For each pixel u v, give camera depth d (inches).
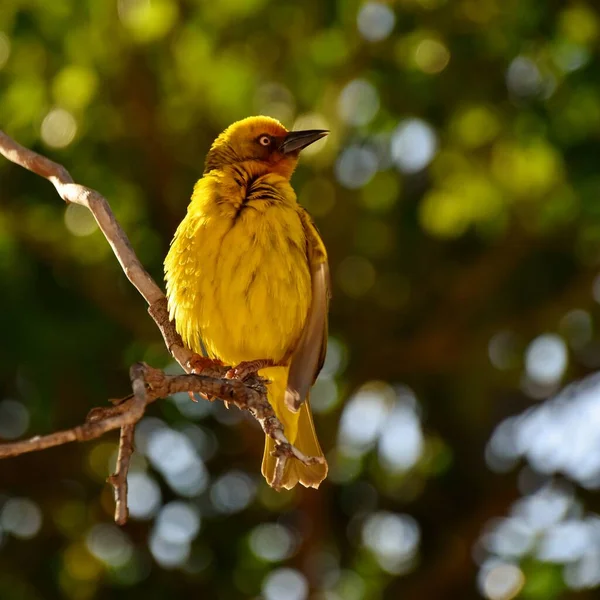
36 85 502.6
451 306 553.3
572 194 511.5
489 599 552.1
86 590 521.7
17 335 461.7
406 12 509.0
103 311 491.8
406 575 557.3
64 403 490.9
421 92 505.4
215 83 528.7
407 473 567.8
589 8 502.6
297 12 510.9
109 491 530.3
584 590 508.7
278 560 539.5
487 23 506.0
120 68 518.0
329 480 552.4
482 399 567.5
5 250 480.1
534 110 496.7
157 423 521.7
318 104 518.9
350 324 554.9
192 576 520.7
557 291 551.2
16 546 523.5
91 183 506.3
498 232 527.8
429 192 527.8
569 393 576.4
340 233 542.3
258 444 533.0
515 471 571.8
